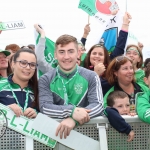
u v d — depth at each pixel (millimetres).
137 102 2998
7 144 2637
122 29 4207
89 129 2715
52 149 2711
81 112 2621
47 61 3875
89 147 2656
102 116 2758
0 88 2941
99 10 4801
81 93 2883
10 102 2873
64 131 2607
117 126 2668
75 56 2867
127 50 4773
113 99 3115
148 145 2799
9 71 4570
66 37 2875
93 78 2916
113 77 3553
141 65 4867
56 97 2883
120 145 2760
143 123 2787
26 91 2953
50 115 2711
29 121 2611
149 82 3113
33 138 2604
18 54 2922
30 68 2889
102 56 4188
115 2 4738
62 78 2891
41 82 2912
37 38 3822
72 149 2709
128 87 3533
